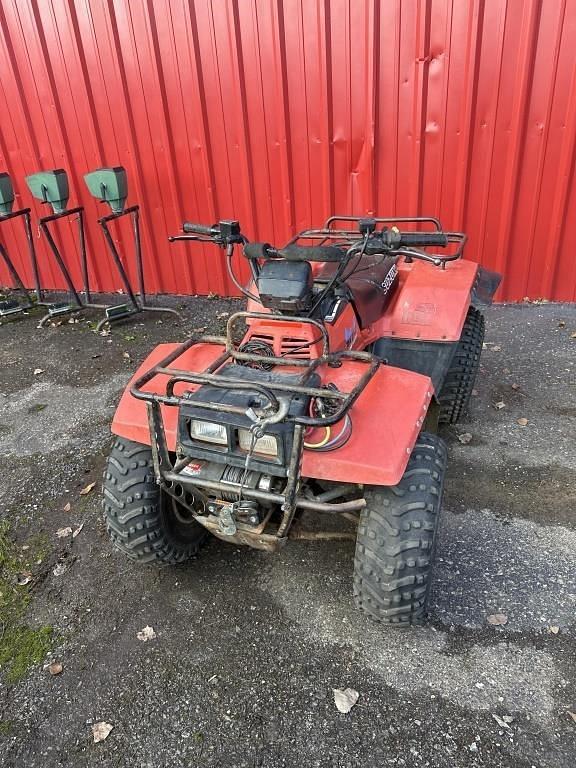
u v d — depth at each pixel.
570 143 5.11
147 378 2.42
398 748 2.28
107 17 5.46
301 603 2.89
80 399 4.86
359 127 5.38
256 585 3.01
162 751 2.33
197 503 2.92
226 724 2.40
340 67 5.18
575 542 3.14
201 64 5.46
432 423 3.53
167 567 3.15
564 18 4.71
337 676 2.55
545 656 2.57
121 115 5.88
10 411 4.76
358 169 5.56
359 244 2.78
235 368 2.59
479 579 2.95
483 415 4.23
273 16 5.10
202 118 5.65
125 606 2.95
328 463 2.28
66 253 6.86
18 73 5.95
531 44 4.82
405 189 5.56
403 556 2.37
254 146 5.69
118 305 6.24
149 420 2.37
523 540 3.17
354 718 2.38
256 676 2.57
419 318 3.53
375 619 2.58
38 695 2.57
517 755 2.23
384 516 2.39
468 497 3.48
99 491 3.77
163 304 6.50
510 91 5.04
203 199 6.07
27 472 4.00
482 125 5.19
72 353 5.64
